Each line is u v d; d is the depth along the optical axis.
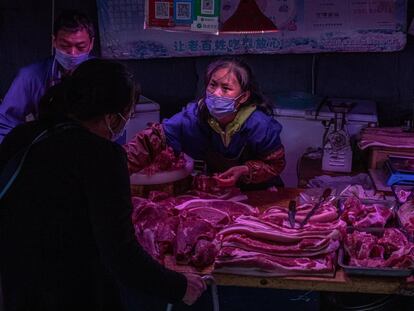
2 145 2.22
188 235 2.93
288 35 5.00
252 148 3.68
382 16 4.89
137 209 3.14
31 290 2.17
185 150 3.81
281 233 2.94
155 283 2.23
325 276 2.74
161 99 5.38
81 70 2.17
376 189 3.87
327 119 4.59
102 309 2.29
